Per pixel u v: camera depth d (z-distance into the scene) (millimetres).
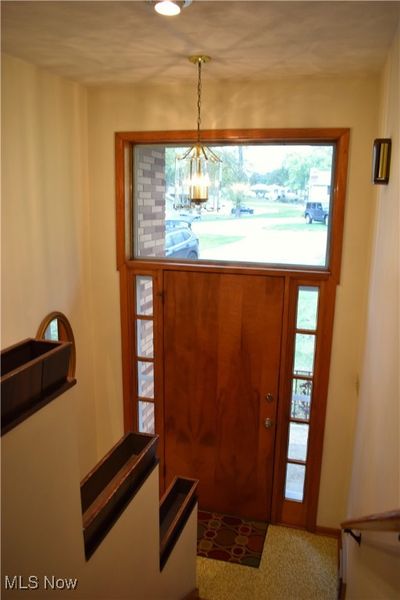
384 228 2297
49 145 2928
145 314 3594
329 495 3441
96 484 1612
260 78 2949
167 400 3666
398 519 1199
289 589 2986
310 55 2463
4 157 2527
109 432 3834
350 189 2996
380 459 1908
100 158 3367
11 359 1093
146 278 3541
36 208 2842
